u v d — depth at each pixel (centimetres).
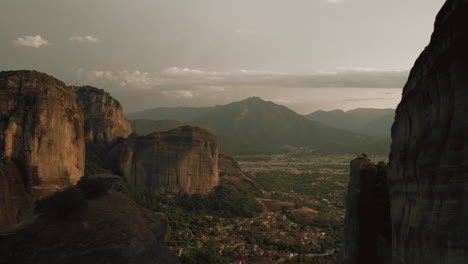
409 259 2814
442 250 2336
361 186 4494
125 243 4959
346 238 4491
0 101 8644
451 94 2411
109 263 4688
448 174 2364
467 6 2186
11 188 7806
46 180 8606
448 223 2297
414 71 2969
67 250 4534
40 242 4562
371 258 4256
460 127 2295
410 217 2889
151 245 5409
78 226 4931
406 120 3167
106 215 5356
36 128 8569
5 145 8200
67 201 5134
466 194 2205
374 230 4312
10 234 4619
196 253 8800
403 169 3156
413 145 2911
